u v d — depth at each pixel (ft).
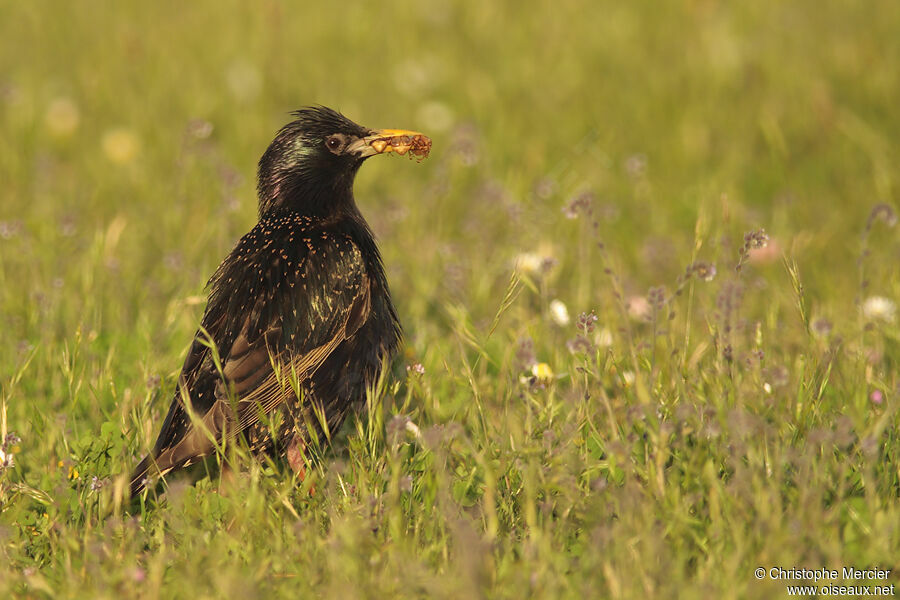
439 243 45.37
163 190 51.26
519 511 25.98
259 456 29.22
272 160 33.65
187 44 70.74
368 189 53.31
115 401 31.73
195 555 23.65
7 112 61.93
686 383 28.73
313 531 24.16
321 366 30.12
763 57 64.49
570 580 22.93
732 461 24.62
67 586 23.20
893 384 30.60
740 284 27.43
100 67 67.36
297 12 76.23
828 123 55.52
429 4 76.84
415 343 36.19
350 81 66.54
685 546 23.56
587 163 55.57
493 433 28.84
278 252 30.81
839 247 45.73
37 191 51.16
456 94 64.69
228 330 29.84
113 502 26.40
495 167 55.06
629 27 71.46
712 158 55.57
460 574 22.34
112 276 40.63
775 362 31.99
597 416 29.14
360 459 27.35
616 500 24.17
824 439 24.27
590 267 44.60
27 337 37.09
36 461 29.71
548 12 74.84
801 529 22.85
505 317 38.91
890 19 69.31
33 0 78.23
